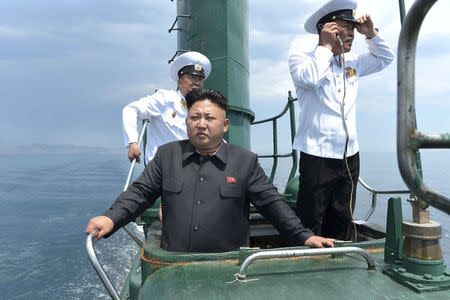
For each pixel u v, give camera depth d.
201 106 1.90
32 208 73.62
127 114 3.28
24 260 36.12
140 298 1.42
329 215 2.72
